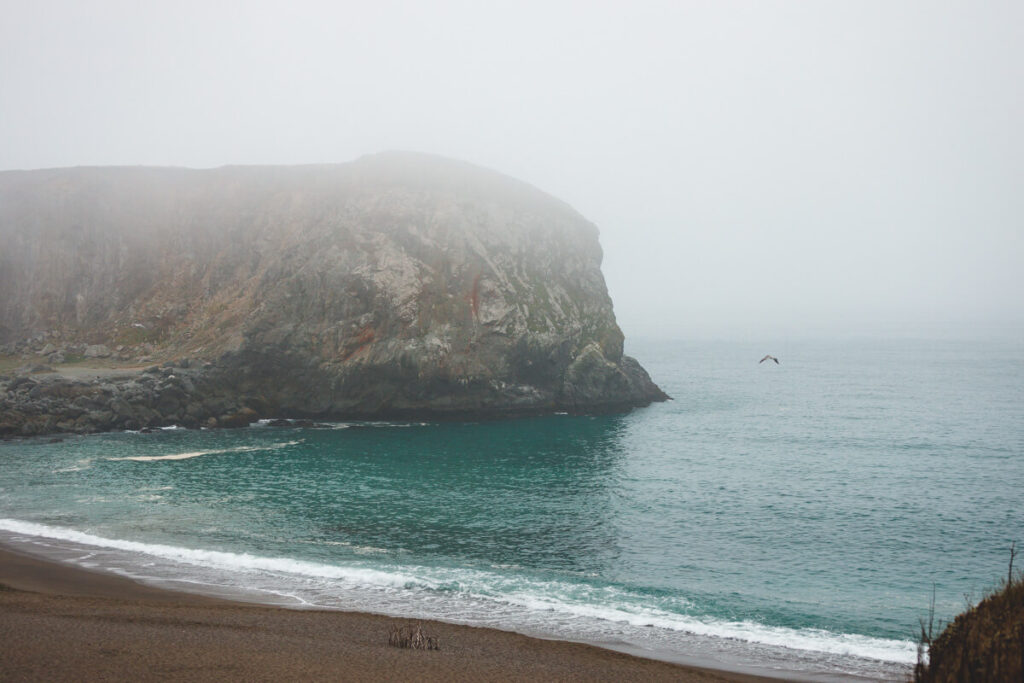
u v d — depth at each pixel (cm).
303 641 2445
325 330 9150
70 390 8188
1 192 11369
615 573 3691
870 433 8206
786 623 3044
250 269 10931
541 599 3281
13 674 1981
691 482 5812
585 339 10269
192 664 2125
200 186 11862
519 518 4734
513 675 2192
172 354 9806
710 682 2278
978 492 5419
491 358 9231
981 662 1628
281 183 11794
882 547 4156
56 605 2825
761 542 4250
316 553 3922
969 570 3772
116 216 11406
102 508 4797
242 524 4481
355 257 9575
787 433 8212
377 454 6912
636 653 2659
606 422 8988
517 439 7788
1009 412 9825
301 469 6212
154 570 3516
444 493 5403
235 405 8700
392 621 2808
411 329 8969
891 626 3028
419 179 10888
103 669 2045
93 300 10888
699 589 3462
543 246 10612
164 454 6775
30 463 6262
